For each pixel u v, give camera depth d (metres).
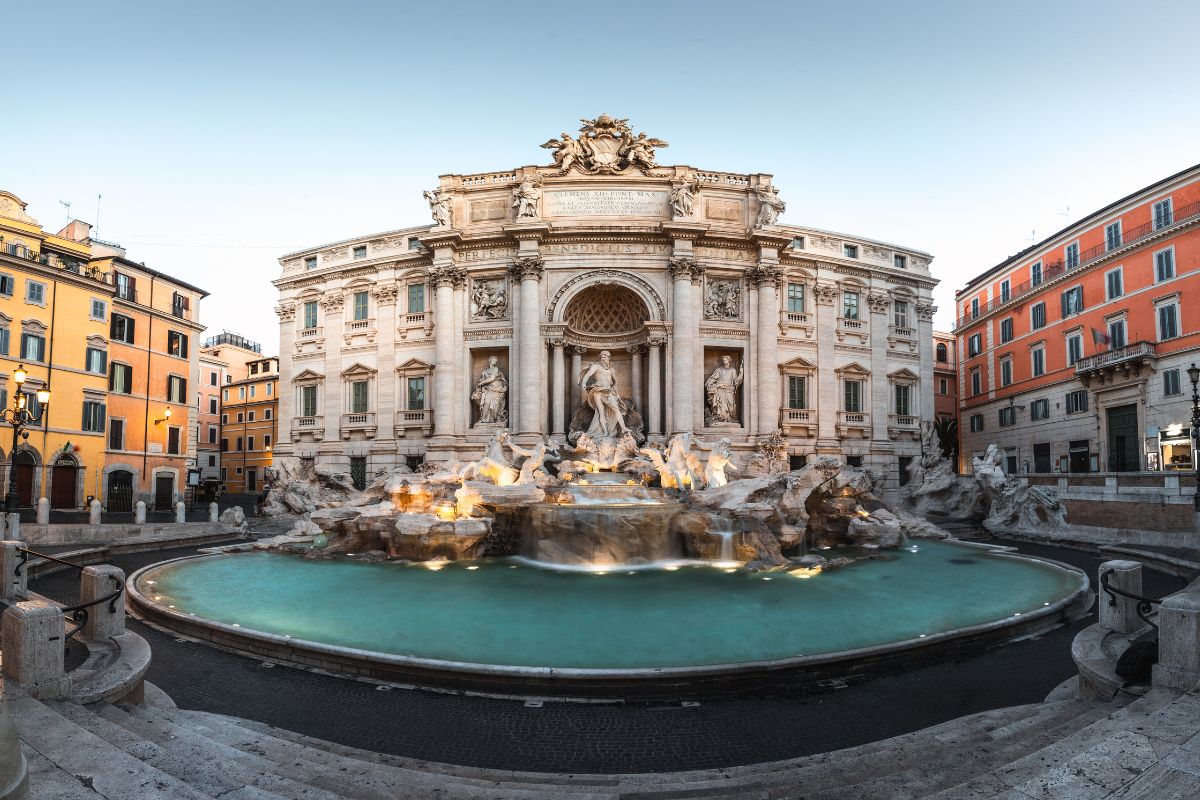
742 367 42.09
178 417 53.59
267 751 7.95
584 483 31.52
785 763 8.10
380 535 26.16
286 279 48.03
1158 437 41.00
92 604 10.09
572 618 15.39
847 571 22.25
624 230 40.50
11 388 41.09
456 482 29.06
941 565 23.55
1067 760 5.75
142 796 5.23
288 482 40.91
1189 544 24.19
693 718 10.09
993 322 58.19
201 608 16.45
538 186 41.28
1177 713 6.72
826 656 11.88
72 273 44.44
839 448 44.31
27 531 24.64
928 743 8.13
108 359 47.22
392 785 6.88
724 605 16.77
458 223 42.88
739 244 42.31
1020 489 32.88
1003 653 13.41
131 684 9.12
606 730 9.62
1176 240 40.34
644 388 42.38
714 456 32.50
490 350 42.28
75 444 44.56
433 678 11.48
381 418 44.19
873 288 46.81
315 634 14.01
